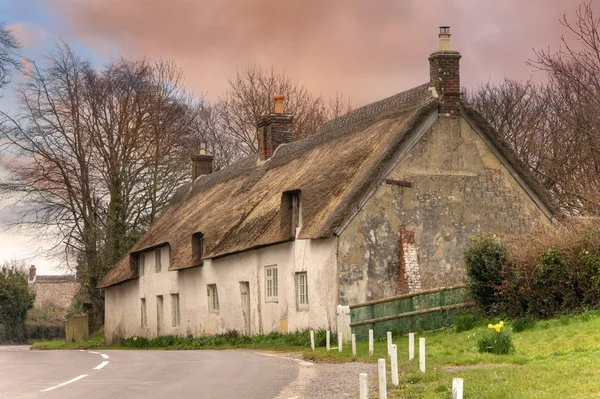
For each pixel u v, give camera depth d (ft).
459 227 88.94
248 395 41.34
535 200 92.79
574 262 65.87
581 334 54.95
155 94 166.50
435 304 80.48
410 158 87.61
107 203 162.09
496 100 155.53
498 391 35.42
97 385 47.75
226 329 109.09
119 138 161.38
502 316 72.69
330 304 83.97
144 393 43.04
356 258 83.92
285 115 124.36
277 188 105.09
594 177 108.27
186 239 123.44
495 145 91.40
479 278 75.25
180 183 170.50
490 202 90.79
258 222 100.58
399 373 46.80
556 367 42.63
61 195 158.71
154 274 138.00
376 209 85.25
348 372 51.47
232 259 107.65
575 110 111.75
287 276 93.35
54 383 49.70
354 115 103.24
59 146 157.28
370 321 77.82
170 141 167.73
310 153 106.11
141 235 162.61
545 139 140.87
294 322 91.56
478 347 57.31
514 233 91.20
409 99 93.40
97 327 175.32
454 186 89.30
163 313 134.31
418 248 86.63
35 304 299.17
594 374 39.11
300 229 89.81
